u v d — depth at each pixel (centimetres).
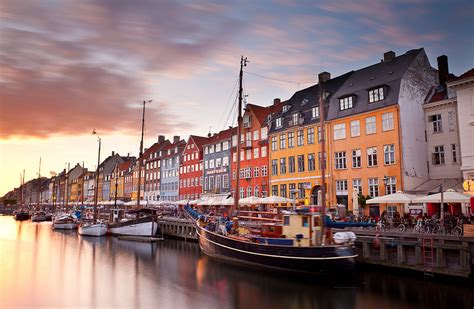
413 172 3375
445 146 3356
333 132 3978
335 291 1898
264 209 4534
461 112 2962
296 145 4447
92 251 3469
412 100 3516
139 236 4372
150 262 2848
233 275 2305
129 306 1728
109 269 2588
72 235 5012
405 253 2189
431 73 3778
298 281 2088
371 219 2831
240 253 2458
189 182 7144
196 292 1955
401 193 2592
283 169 4641
